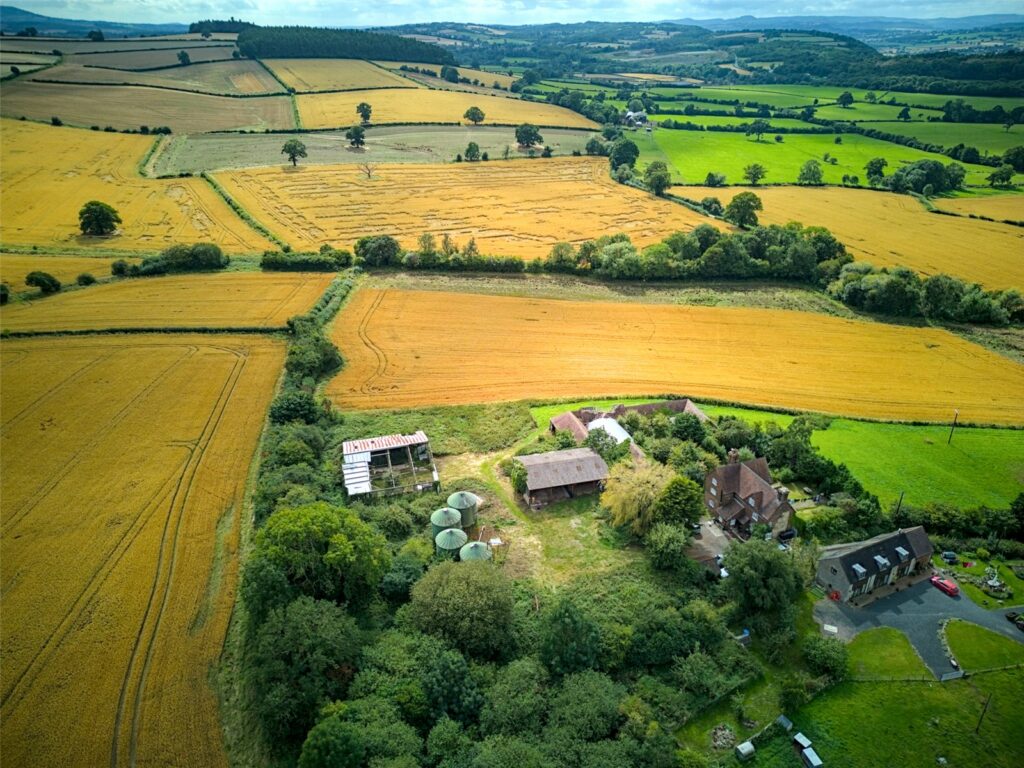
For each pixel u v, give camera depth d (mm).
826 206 195750
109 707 51156
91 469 78875
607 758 46156
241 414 90750
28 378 98375
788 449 82250
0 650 55531
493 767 44844
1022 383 105562
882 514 73938
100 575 63500
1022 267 151125
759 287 145500
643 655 56531
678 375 106062
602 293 139000
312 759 43531
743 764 49281
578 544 70750
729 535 73000
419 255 146000
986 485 79625
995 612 63000
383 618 59031
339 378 102812
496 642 55750
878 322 128750
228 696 52312
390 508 72125
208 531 69438
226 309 122188
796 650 58844
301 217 174875
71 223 161375
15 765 46875
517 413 94312
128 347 108500
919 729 51969
